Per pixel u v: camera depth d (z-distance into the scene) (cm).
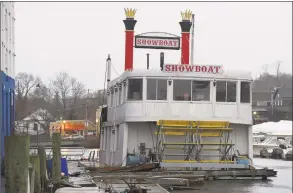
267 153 7956
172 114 3250
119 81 3553
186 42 4372
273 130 9781
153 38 4281
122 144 3309
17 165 1448
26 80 12825
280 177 3544
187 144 3144
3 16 3825
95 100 12312
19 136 1455
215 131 3209
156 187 2448
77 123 9688
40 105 12619
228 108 3294
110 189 2234
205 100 3284
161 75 3253
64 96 13062
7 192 1455
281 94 15362
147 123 3322
